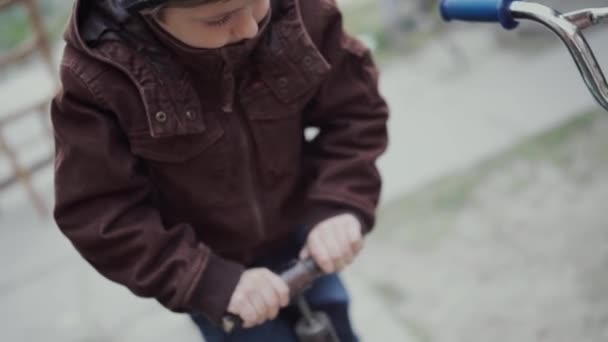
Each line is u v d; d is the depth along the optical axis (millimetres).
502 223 2137
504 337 1771
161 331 2020
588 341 1699
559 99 2654
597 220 2029
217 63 844
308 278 898
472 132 2633
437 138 2666
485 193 2285
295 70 903
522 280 1922
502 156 2436
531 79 2859
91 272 2375
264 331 1029
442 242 2131
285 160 976
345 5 4547
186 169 908
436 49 3455
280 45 889
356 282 2047
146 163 906
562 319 1774
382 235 2229
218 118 891
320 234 929
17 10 4961
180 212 970
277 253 1085
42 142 3428
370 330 1861
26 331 2156
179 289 871
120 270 890
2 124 2758
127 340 2014
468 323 1833
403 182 2467
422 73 3266
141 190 896
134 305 2162
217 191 943
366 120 1011
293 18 893
